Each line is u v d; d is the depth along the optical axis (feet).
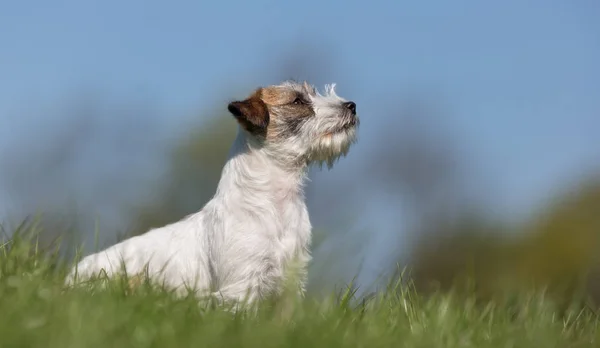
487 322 29.94
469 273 47.03
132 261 33.37
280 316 29.25
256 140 34.04
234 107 33.65
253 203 32.86
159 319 23.22
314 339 22.95
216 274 32.60
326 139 34.91
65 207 48.39
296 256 33.40
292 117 34.78
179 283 32.91
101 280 27.55
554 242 103.45
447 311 29.40
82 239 36.65
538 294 34.96
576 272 91.86
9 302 22.97
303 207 34.27
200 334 22.09
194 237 33.65
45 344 20.30
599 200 105.50
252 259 32.01
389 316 28.35
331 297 29.07
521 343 26.63
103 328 21.40
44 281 25.82
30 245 30.78
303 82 37.60
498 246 107.65
